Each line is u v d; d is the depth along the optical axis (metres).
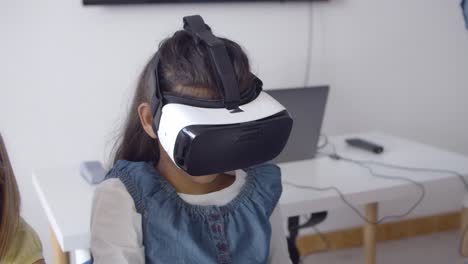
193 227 0.88
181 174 0.93
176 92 0.82
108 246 0.84
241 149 0.80
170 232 0.86
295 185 1.68
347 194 1.61
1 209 0.95
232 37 2.35
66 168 1.80
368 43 2.60
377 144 2.12
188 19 0.89
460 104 2.89
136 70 2.20
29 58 2.06
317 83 2.54
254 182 0.97
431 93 2.80
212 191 0.95
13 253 0.97
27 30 2.03
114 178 0.90
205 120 0.78
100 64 2.16
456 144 2.93
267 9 2.38
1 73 2.03
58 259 1.65
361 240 2.83
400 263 2.68
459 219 2.97
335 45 2.54
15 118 2.09
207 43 0.83
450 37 2.77
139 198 0.87
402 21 2.65
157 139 0.91
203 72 0.81
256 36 2.39
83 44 2.12
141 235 0.86
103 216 0.86
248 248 0.91
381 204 2.85
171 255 0.86
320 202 1.58
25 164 2.13
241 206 0.93
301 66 2.49
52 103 2.12
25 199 2.15
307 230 2.73
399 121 2.77
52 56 2.09
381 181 1.72
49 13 2.05
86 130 2.19
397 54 2.68
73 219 1.37
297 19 2.44
